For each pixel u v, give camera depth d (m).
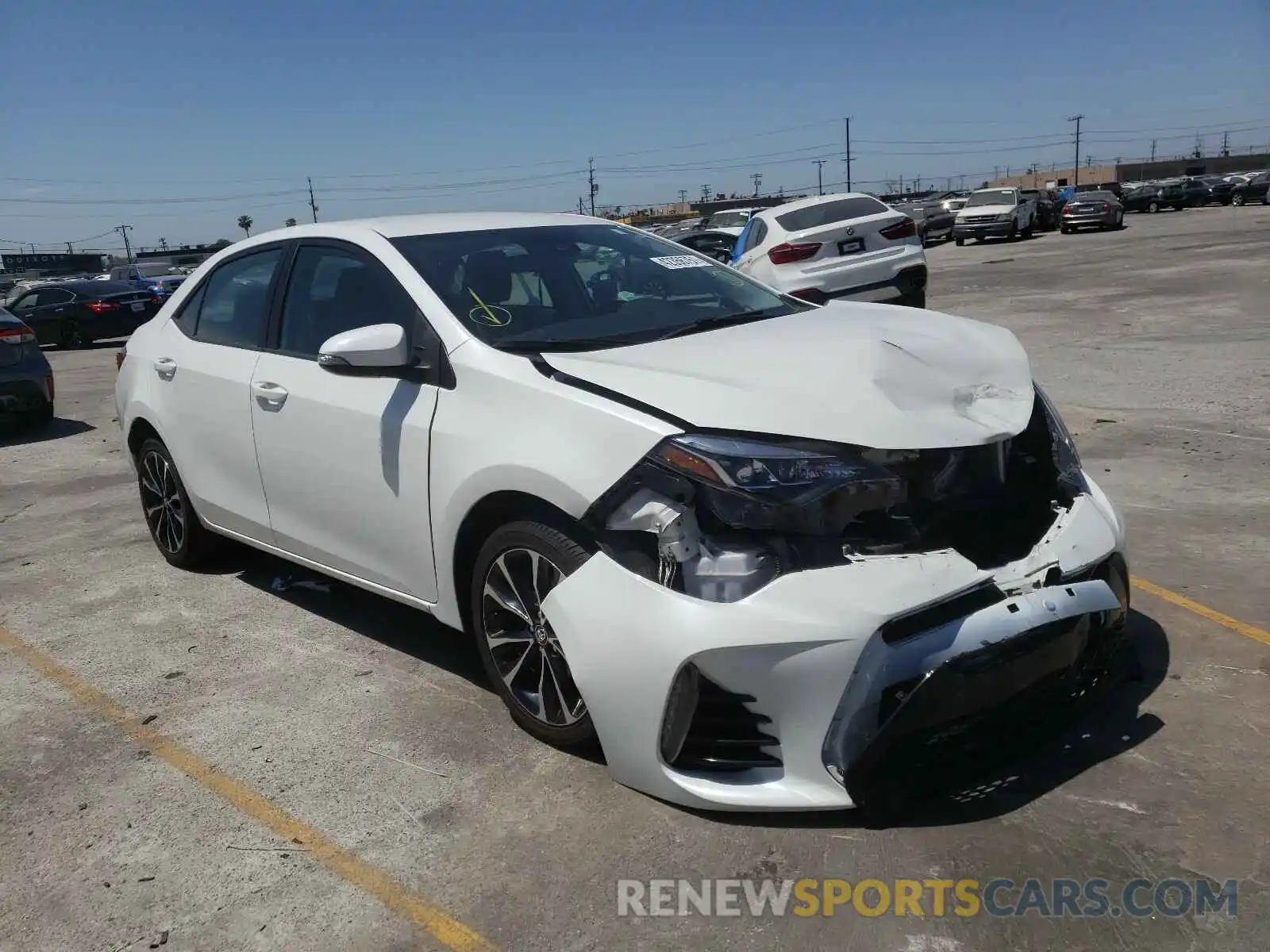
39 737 3.64
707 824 2.84
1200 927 2.37
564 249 4.09
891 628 2.58
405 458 3.52
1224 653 3.65
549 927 2.51
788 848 2.72
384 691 3.82
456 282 3.70
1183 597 4.14
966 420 2.92
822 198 12.64
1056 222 37.62
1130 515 5.18
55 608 4.93
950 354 3.27
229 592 5.01
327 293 4.07
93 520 6.54
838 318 3.74
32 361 10.01
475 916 2.57
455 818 2.97
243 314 4.52
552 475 2.95
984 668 2.62
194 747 3.50
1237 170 105.25
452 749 3.36
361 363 3.40
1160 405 7.47
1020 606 2.70
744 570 2.68
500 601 3.28
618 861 2.72
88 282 21.25
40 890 2.79
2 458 8.88
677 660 2.68
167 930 2.60
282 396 4.06
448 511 3.37
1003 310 13.47
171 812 3.11
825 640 2.55
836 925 2.45
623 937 2.46
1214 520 5.01
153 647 4.38
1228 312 11.71
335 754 3.38
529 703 3.33
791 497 2.66
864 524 2.76
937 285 18.19
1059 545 2.94
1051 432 3.27
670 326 3.67
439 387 3.45
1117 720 3.24
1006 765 2.90
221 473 4.57
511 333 3.51
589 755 3.24
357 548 3.88
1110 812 2.79
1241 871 2.54
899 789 2.67
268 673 4.05
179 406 4.75
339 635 4.39
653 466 2.78
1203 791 2.86
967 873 2.59
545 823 2.91
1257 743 3.07
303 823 3.01
